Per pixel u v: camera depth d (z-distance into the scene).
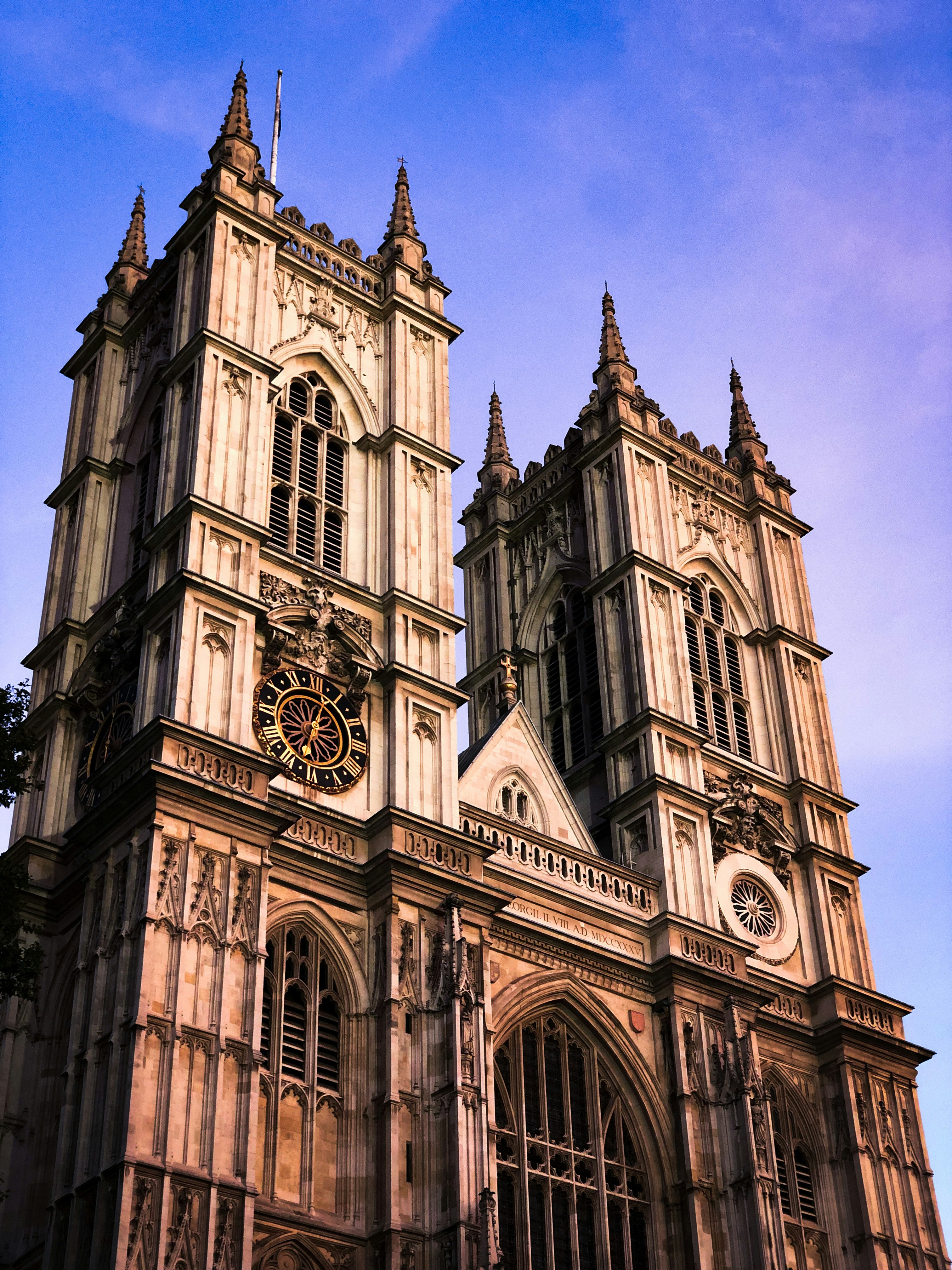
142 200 81.06
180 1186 46.59
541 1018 61.12
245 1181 47.84
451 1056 53.97
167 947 50.50
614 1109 61.44
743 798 74.38
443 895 58.12
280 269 71.56
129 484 69.75
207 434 62.84
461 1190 51.34
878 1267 64.38
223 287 67.44
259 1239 49.12
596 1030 62.12
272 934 55.03
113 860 53.41
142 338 73.81
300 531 65.69
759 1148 61.03
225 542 60.59
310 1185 51.31
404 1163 52.19
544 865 64.44
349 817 58.41
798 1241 64.38
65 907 57.16
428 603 65.50
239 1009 51.00
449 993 55.28
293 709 59.84
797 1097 67.94
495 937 60.75
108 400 72.94
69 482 71.38
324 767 59.44
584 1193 58.75
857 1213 65.75
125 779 55.12
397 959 55.78
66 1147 48.62
